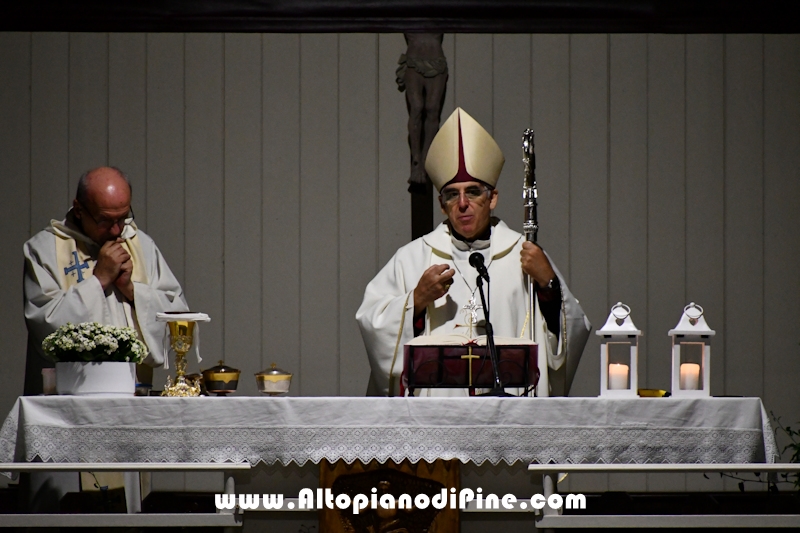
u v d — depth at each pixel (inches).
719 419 361.7
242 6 693.9
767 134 705.6
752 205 703.7
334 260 706.2
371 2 686.5
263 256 705.6
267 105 712.4
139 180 704.4
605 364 378.3
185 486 656.4
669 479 668.1
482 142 460.8
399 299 439.2
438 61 652.7
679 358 379.6
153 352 474.6
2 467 342.0
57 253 481.7
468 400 357.1
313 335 701.9
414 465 362.9
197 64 710.5
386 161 711.7
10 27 695.7
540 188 706.2
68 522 346.6
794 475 659.4
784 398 692.1
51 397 358.6
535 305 456.1
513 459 356.5
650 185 706.8
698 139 708.0
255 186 708.7
